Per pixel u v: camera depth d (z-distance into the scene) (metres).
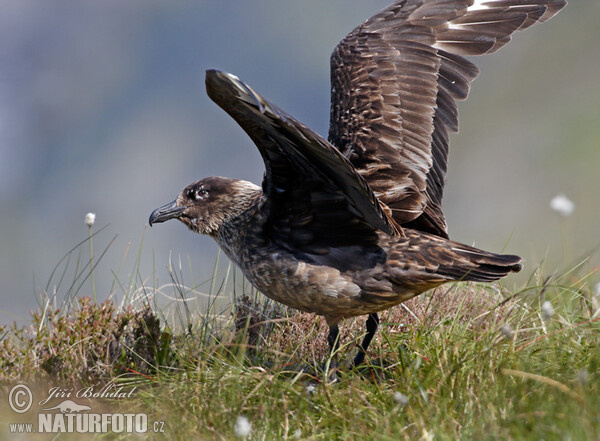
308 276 8.98
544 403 7.15
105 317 9.87
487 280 8.59
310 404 8.06
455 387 7.74
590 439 6.55
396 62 10.20
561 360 8.30
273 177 8.76
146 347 9.64
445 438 6.99
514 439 6.82
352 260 8.92
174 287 11.26
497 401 7.43
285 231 9.12
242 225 9.60
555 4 10.66
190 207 10.37
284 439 7.51
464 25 10.60
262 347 9.62
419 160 9.60
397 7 10.71
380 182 9.40
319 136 7.34
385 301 9.03
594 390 7.32
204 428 7.71
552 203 11.06
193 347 9.66
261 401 7.99
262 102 6.91
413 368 8.18
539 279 10.59
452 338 8.98
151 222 10.45
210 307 10.61
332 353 8.98
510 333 8.04
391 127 9.72
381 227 8.68
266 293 9.50
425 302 10.33
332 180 8.41
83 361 9.34
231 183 10.30
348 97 10.01
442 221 9.77
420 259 8.77
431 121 9.88
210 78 7.10
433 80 10.10
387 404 7.90
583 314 9.64
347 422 7.68
